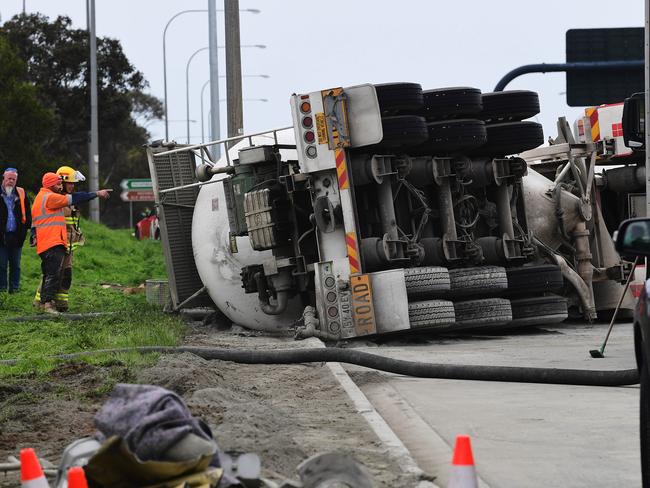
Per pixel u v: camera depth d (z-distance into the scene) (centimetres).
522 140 2609
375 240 2405
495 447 1206
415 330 2414
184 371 1549
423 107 2494
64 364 1753
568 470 1088
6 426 1252
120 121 10081
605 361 1928
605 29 4369
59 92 9788
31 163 7212
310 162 2350
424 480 1010
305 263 2448
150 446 789
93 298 3231
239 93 3844
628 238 896
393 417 1429
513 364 1917
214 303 2698
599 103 4406
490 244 2619
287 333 2512
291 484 813
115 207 12912
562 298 2645
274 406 1394
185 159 2764
